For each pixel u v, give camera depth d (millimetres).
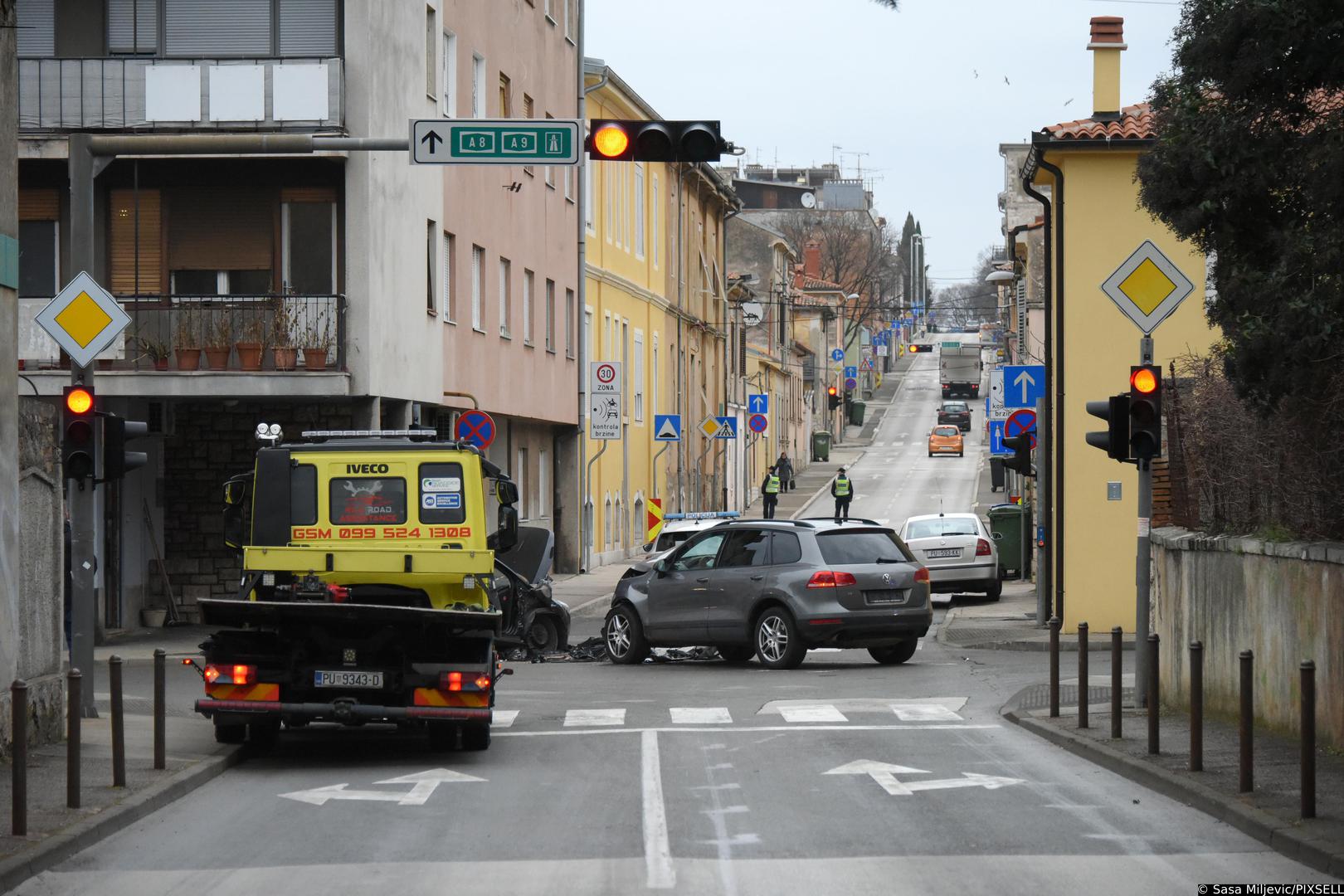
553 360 83125
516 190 74812
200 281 54250
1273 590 26750
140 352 51719
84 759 25250
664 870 17266
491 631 26297
